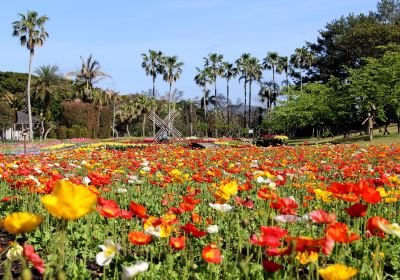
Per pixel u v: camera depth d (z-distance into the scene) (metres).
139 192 8.01
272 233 2.93
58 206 2.16
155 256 4.50
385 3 63.94
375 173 10.02
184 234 4.60
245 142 40.88
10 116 57.38
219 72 78.06
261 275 3.67
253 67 75.12
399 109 34.91
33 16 49.94
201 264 4.20
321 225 5.84
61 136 62.84
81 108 64.75
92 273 4.32
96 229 5.43
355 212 3.43
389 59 34.94
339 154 15.74
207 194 7.74
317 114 44.84
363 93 33.44
